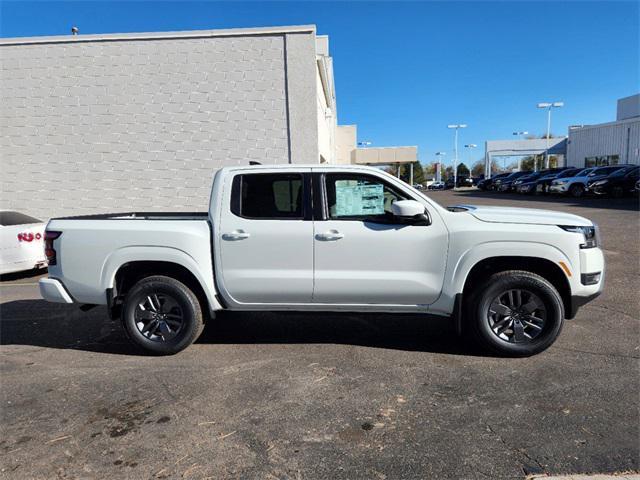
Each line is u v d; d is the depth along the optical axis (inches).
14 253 342.0
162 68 497.0
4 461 120.3
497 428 130.6
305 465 116.1
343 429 132.1
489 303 176.4
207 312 196.9
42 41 491.2
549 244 171.6
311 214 180.5
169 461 119.0
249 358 185.6
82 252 188.1
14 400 153.6
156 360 186.1
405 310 183.2
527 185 1305.4
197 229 184.9
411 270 177.8
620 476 109.3
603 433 126.8
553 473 111.0
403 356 183.8
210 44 495.5
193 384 162.9
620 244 421.1
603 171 1082.1
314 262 179.9
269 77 497.0
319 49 1040.2
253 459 119.0
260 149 504.4
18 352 198.8
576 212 697.0
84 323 239.6
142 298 189.0
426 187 3048.7
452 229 175.0
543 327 174.9
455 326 177.3
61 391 159.5
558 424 131.7
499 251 172.7
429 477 110.7
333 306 184.5
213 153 505.4
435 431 129.9
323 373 169.6
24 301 288.7
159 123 502.9
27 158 507.2
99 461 119.5
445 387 155.9
